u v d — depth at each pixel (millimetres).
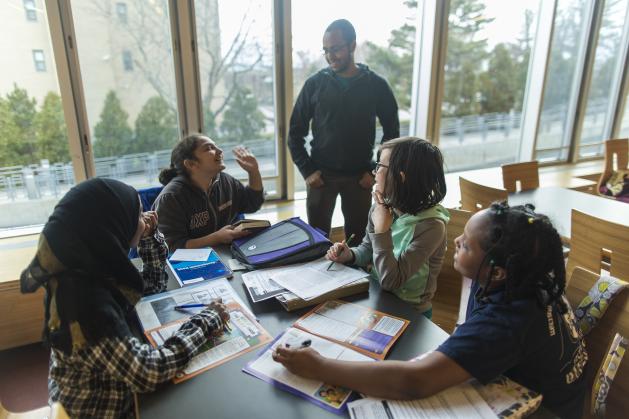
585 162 4945
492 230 845
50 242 814
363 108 2330
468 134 4289
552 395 865
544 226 812
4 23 2414
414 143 1216
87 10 2559
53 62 2559
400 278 1187
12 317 2219
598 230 1656
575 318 1034
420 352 932
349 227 2559
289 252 1392
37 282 827
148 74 2826
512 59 4238
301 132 2512
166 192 1789
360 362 837
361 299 1173
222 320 1019
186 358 881
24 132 2598
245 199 2158
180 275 1346
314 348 936
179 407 782
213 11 2904
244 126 3254
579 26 4383
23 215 2736
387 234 1213
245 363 899
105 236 862
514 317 804
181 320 1069
